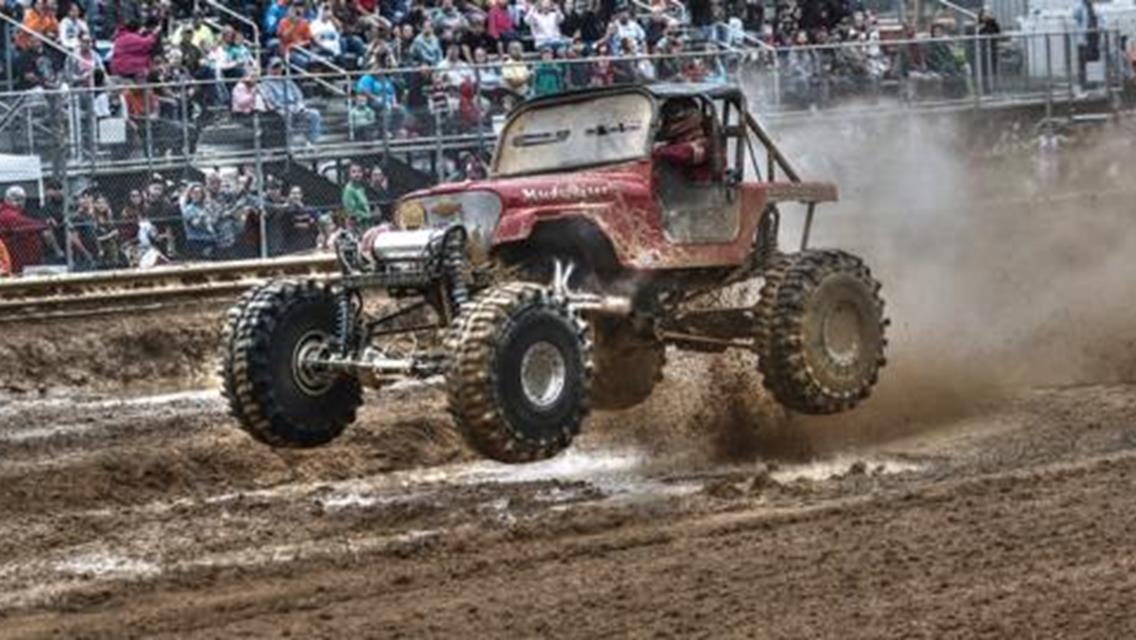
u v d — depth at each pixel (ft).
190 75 155.43
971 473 74.13
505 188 74.08
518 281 74.74
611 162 77.71
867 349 81.10
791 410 80.69
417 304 76.59
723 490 71.36
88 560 64.69
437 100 148.25
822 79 167.84
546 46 174.91
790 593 54.80
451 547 63.57
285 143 142.72
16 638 53.83
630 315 77.61
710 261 78.23
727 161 79.61
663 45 181.68
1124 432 83.05
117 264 136.36
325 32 164.96
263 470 80.33
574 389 71.92
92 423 92.89
